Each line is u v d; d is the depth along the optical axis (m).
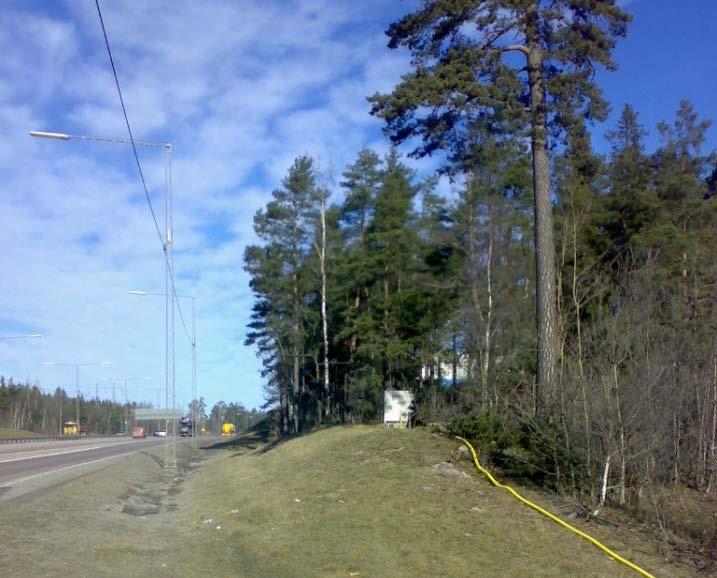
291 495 15.52
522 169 27.00
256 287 46.16
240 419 141.00
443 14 16.91
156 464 32.50
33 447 52.50
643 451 11.64
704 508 12.25
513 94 16.36
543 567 9.18
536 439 13.86
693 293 16.86
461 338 26.64
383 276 33.97
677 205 25.28
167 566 10.20
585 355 14.15
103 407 143.25
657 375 11.81
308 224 41.44
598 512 11.73
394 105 17.08
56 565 9.93
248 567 9.97
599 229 24.30
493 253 26.05
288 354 44.44
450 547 10.19
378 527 11.52
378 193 35.78
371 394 33.59
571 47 16.64
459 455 15.98
